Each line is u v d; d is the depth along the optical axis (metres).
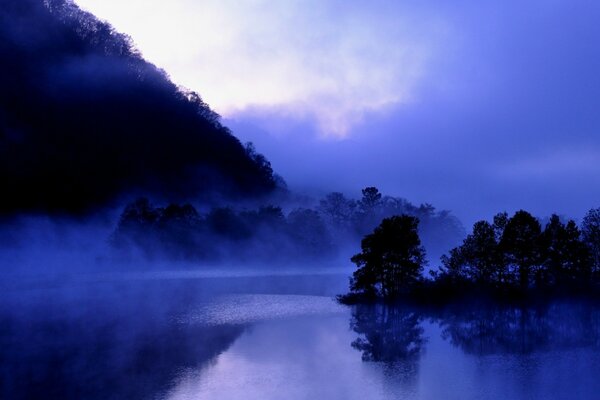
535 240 88.00
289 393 43.88
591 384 45.88
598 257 90.25
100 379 47.19
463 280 91.81
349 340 62.91
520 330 69.94
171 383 46.19
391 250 90.62
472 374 48.81
